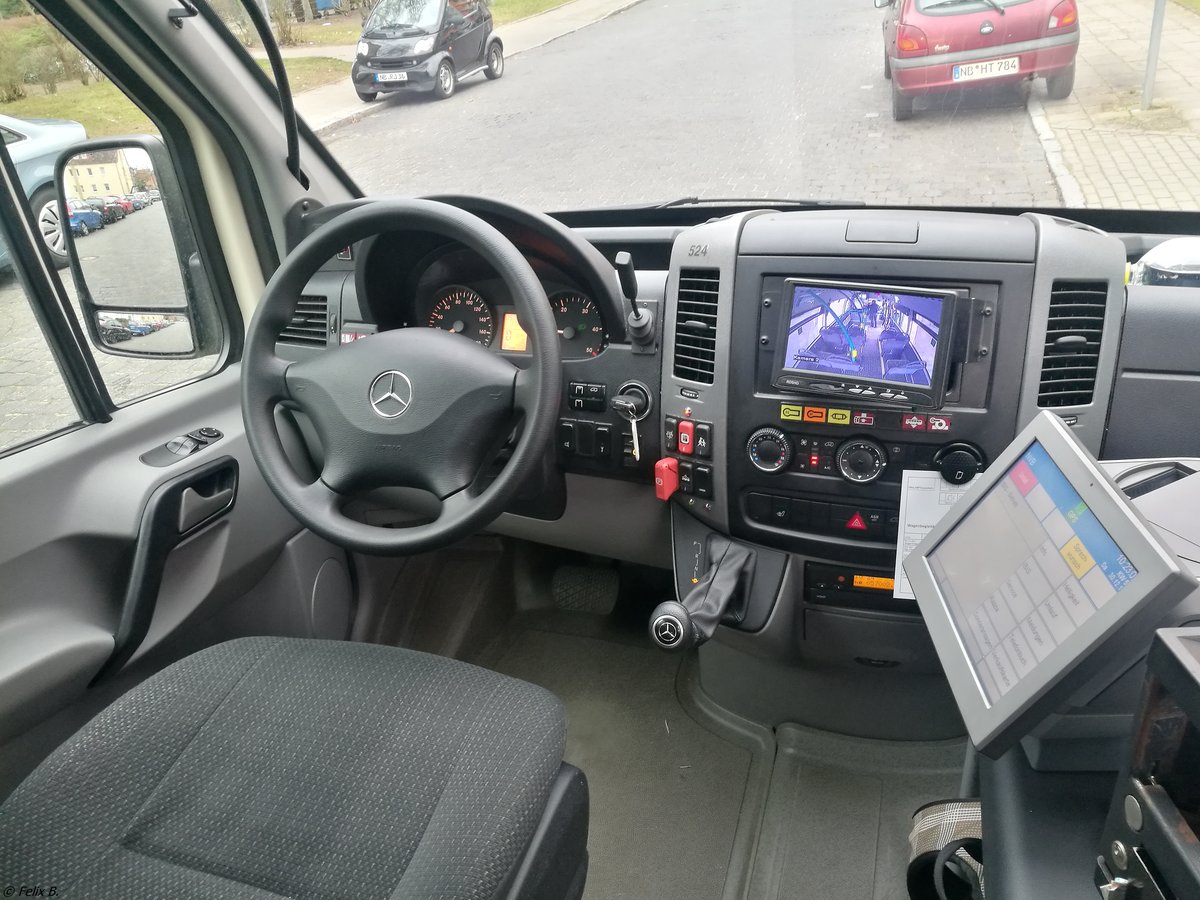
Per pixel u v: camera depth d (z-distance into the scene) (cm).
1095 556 75
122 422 153
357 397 124
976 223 132
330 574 193
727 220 146
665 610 142
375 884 96
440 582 224
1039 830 86
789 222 141
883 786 174
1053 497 85
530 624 232
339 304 178
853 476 144
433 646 217
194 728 112
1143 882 63
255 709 114
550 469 170
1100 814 87
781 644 166
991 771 96
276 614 184
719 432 151
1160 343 130
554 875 106
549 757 108
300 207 184
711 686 198
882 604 157
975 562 94
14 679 127
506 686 117
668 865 164
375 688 117
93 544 142
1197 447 133
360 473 125
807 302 138
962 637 90
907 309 132
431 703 115
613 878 162
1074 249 128
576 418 168
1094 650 70
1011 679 79
